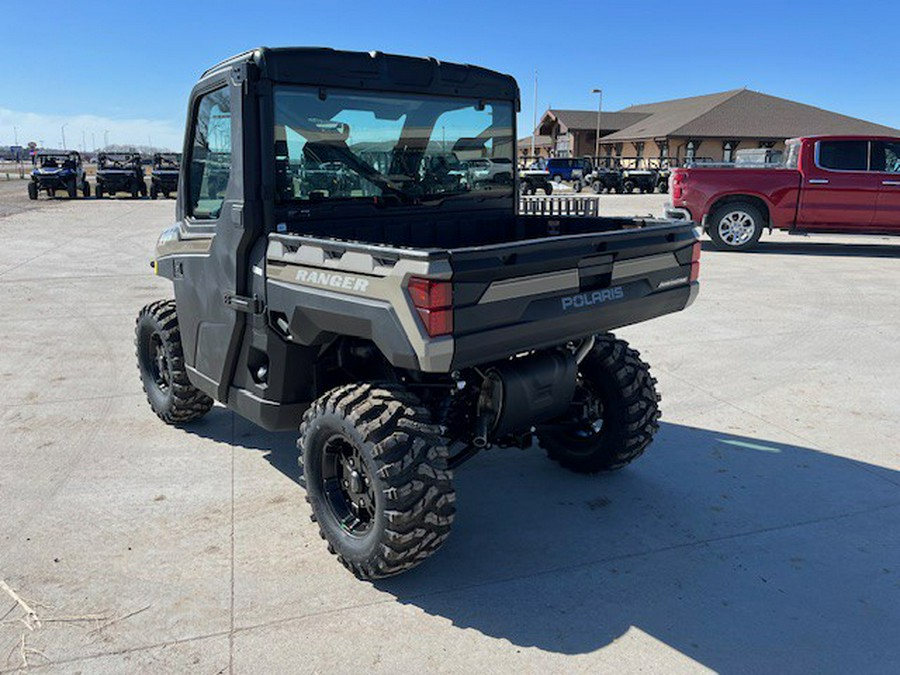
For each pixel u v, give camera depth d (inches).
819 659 107.3
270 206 134.1
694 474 168.2
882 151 474.3
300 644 110.4
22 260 490.6
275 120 132.6
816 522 146.4
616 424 157.0
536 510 152.0
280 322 134.6
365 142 146.1
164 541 139.3
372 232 150.3
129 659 107.1
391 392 120.4
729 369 244.8
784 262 466.3
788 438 188.2
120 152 1253.7
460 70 157.5
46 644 110.3
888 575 128.5
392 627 114.4
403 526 114.3
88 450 181.2
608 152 2325.3
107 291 382.9
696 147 1887.3
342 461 127.8
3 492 158.6
